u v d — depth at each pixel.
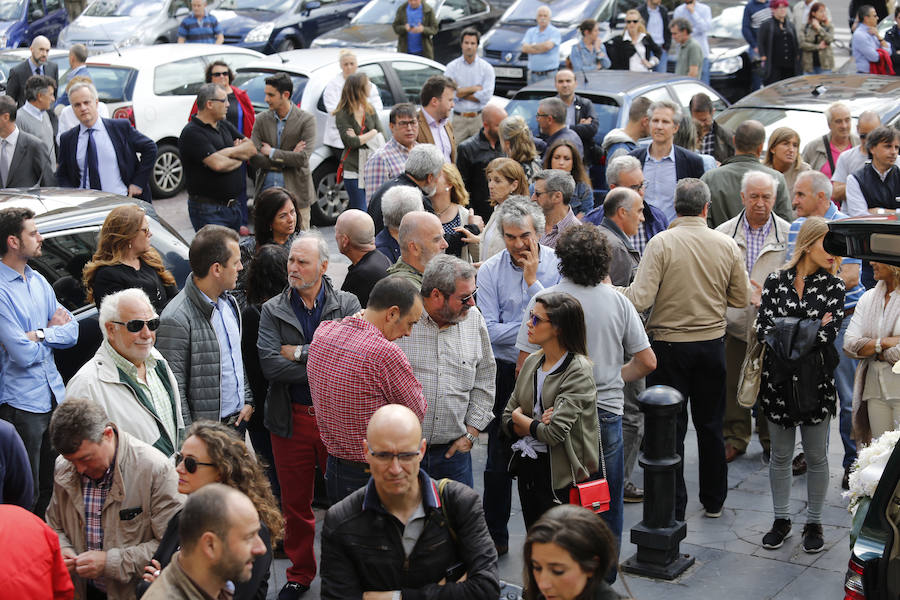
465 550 7.68
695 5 31.05
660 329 12.37
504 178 14.33
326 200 24.89
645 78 24.31
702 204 12.22
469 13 35.00
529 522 10.62
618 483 10.85
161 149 26.86
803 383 11.38
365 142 21.11
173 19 36.47
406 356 10.33
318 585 11.37
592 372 10.07
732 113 22.23
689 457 14.67
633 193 13.02
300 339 11.09
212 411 11.11
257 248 12.95
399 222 13.10
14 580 7.46
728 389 14.38
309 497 11.15
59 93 27.33
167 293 13.06
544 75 30.53
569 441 9.99
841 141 19.20
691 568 11.46
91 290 12.57
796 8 33.44
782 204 15.51
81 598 8.96
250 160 19.84
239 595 7.65
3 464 9.31
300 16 36.25
